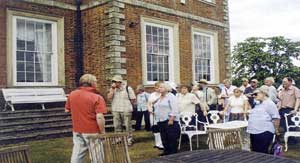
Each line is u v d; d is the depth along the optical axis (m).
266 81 9.55
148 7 13.41
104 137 3.90
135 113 11.51
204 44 16.16
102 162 3.84
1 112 10.08
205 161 2.62
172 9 14.45
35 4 12.20
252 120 6.26
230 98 9.24
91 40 12.82
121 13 12.40
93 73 12.73
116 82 8.91
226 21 17.31
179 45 14.70
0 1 11.34
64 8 12.89
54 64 12.69
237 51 32.44
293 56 31.42
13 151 3.08
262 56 31.06
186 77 14.93
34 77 12.15
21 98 11.34
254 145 6.27
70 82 12.98
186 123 8.45
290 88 8.94
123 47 12.37
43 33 12.48
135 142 9.32
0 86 11.26
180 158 2.74
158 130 7.40
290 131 8.74
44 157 7.57
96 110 5.39
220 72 16.78
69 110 5.76
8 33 11.45
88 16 12.96
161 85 7.12
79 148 5.56
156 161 2.72
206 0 16.25
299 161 2.78
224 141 4.45
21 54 11.85
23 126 9.85
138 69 12.88
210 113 9.20
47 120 10.45
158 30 13.98
